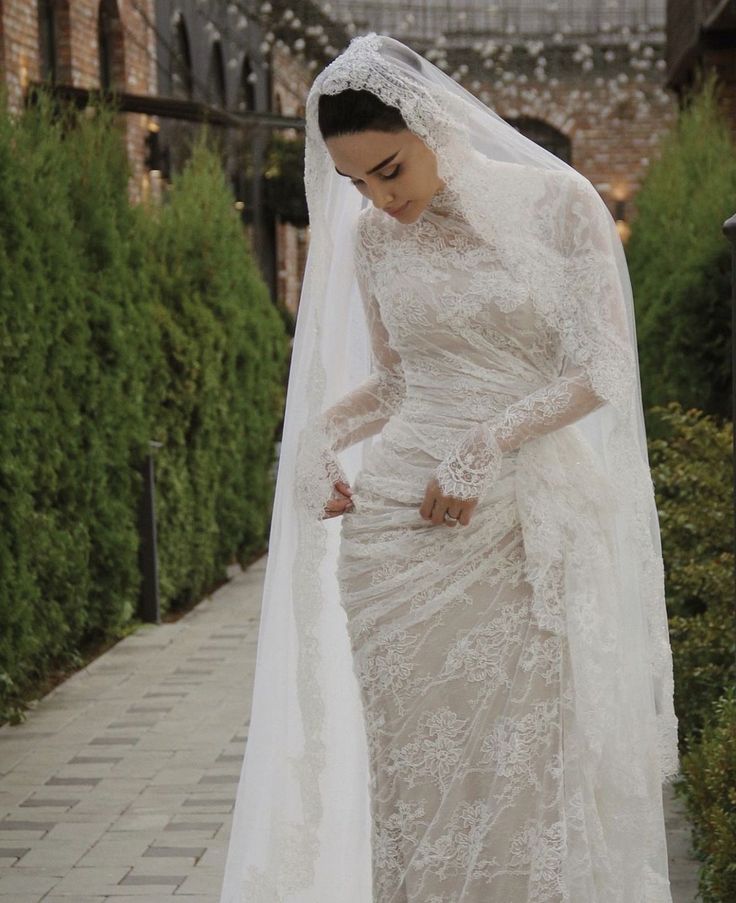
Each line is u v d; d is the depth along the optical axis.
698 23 11.30
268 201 20.31
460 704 2.82
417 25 22.84
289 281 23.84
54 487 6.71
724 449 5.32
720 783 3.54
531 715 2.78
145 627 8.34
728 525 5.09
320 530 2.95
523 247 2.75
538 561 2.79
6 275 5.95
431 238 2.86
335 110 2.68
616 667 2.82
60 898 3.89
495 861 2.77
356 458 3.33
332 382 3.21
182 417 8.97
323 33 20.27
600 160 23.80
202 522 9.35
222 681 6.80
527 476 2.83
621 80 22.59
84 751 5.55
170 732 5.82
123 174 7.95
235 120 12.09
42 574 6.53
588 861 2.76
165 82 14.98
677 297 7.17
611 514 2.90
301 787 2.91
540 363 2.86
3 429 5.95
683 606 5.30
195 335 9.12
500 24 23.42
